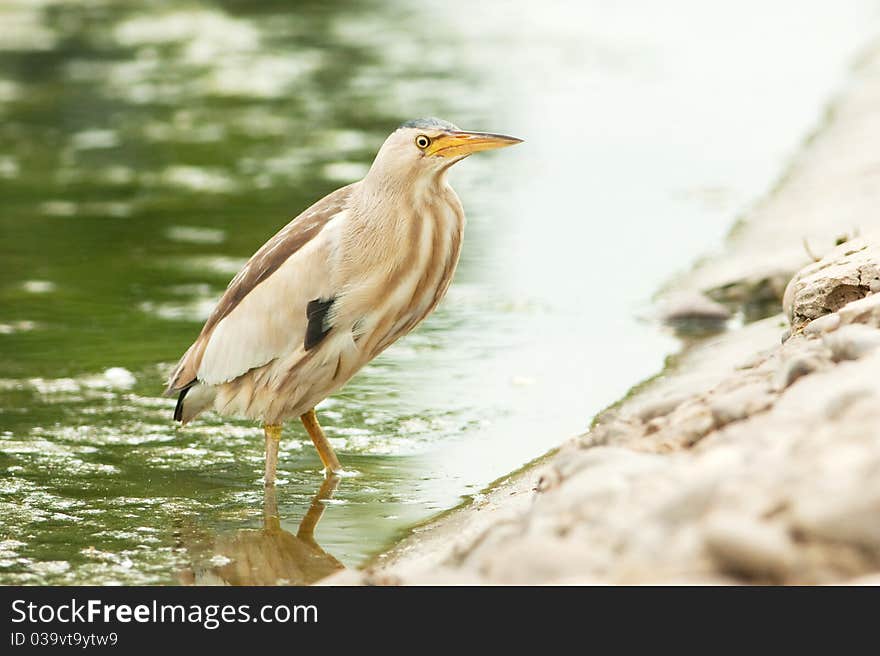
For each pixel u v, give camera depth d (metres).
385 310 10.23
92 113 25.75
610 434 8.21
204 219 18.72
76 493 10.34
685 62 30.91
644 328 14.21
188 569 8.99
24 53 31.38
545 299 15.37
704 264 15.95
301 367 10.32
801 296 10.22
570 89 27.97
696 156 22.23
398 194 10.04
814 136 21.59
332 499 10.25
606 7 39.59
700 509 6.42
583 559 6.53
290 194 19.94
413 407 12.19
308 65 30.41
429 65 30.62
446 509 9.97
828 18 36.41
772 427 7.20
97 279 16.08
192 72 29.53
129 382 12.84
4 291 15.62
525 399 12.28
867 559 6.00
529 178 21.12
